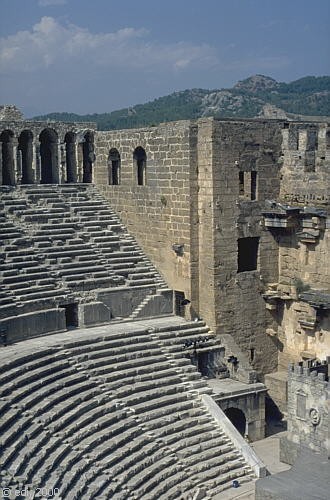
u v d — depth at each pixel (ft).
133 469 107.34
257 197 153.48
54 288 145.38
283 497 100.99
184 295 154.20
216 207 146.82
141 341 139.33
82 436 108.58
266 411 153.28
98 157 176.04
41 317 138.00
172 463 113.80
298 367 125.29
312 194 149.48
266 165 153.79
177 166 151.43
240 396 135.95
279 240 156.15
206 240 148.97
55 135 173.27
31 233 154.10
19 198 162.09
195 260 151.43
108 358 130.41
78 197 171.83
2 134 166.50
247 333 153.89
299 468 111.86
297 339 153.48
